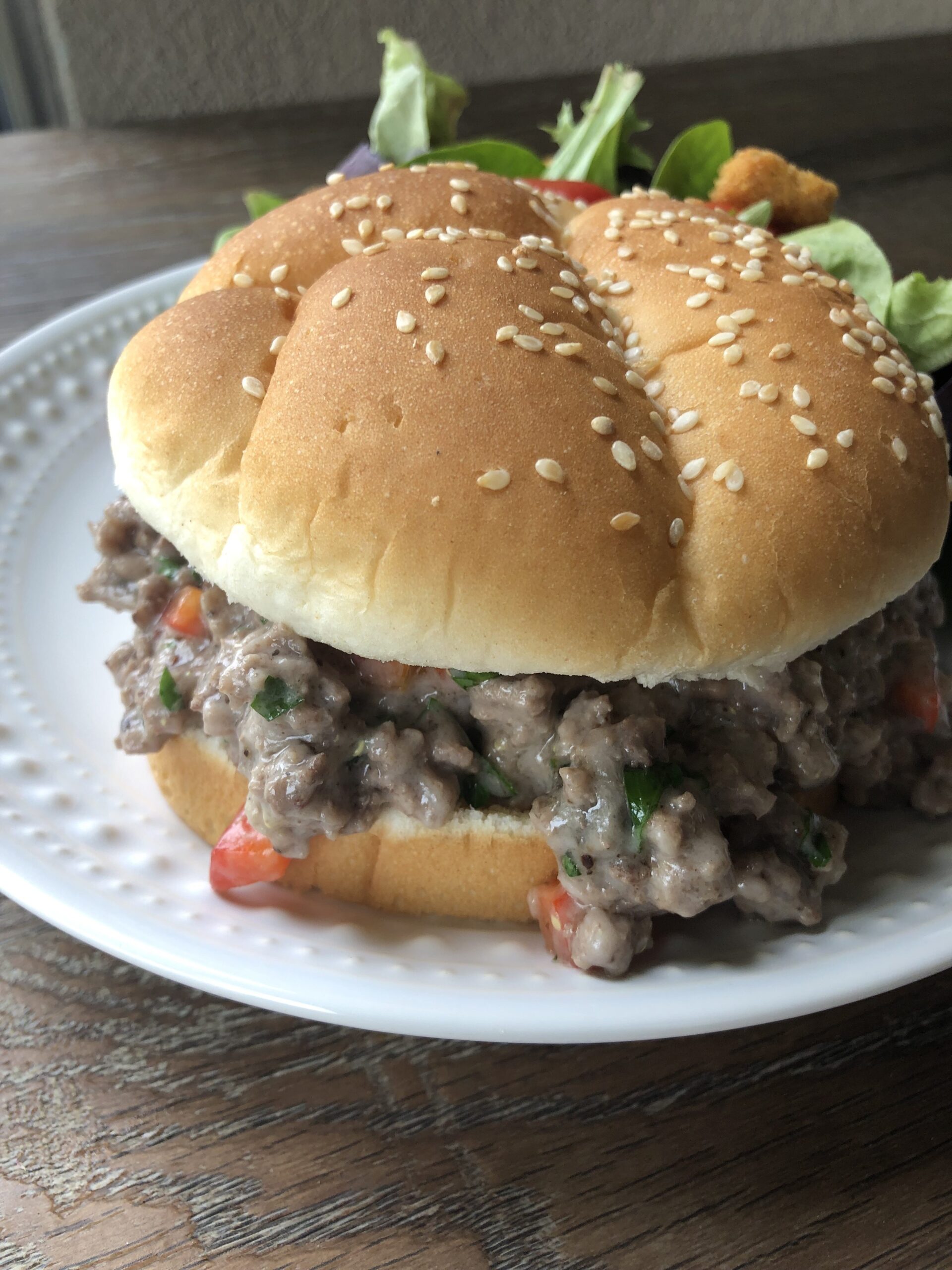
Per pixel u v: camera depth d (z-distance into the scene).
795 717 0.15
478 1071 0.14
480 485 0.13
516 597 0.13
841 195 0.33
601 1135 0.13
